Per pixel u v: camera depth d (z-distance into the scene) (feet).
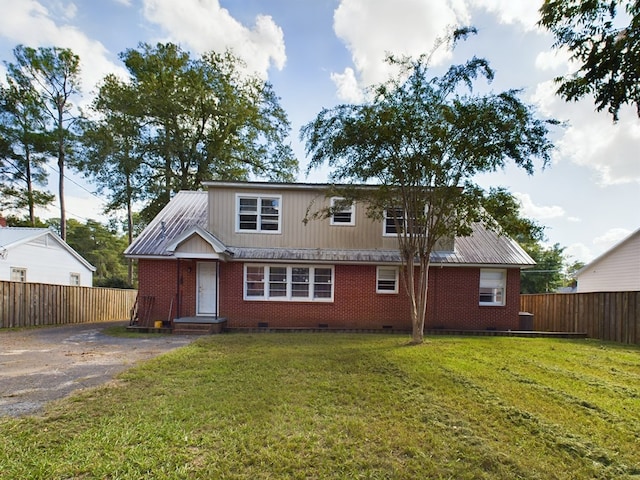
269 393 17.06
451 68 30.22
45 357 25.49
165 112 82.89
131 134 82.43
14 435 12.40
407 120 29.81
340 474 10.46
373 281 45.50
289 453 11.50
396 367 22.22
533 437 13.04
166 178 87.15
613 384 19.69
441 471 10.74
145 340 33.73
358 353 26.37
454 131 30.09
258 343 30.86
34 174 93.66
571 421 14.47
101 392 17.07
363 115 31.42
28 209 93.35
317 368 21.80
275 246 46.62
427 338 36.17
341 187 39.11
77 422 13.56
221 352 26.53
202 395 16.71
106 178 85.10
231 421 13.82
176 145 85.40
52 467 10.45
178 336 36.42
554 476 10.64
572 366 23.90
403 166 32.32
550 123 29.27
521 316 45.88
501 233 33.04
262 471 10.50
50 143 89.66
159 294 43.29
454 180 31.71
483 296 45.88
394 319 45.16
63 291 50.98
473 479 10.39
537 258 114.73
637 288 63.67
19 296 43.65
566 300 47.47
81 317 54.95
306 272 45.50
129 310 70.90
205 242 41.04
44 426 13.19
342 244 46.91
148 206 87.86
